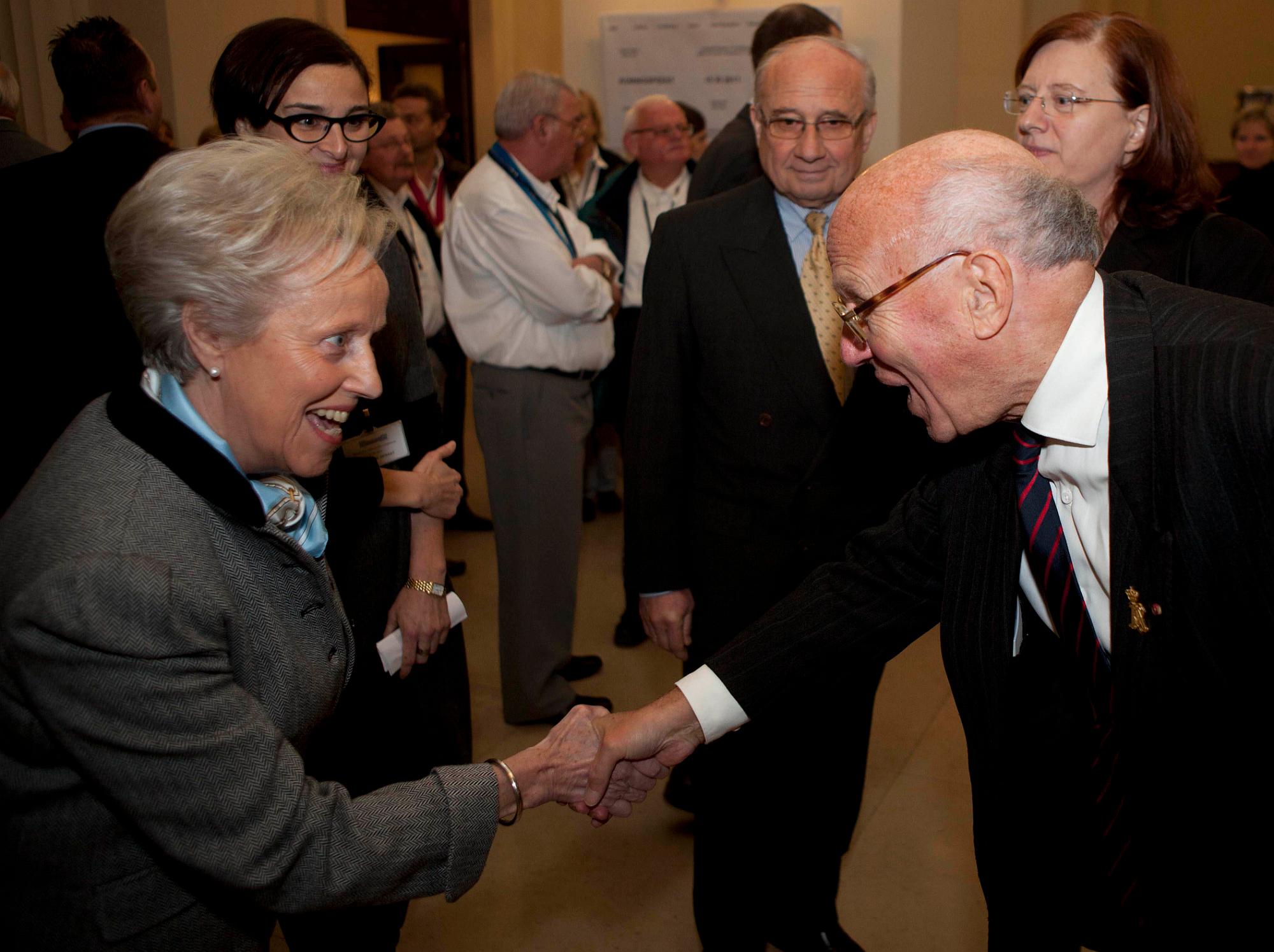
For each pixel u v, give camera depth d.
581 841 2.38
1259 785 0.95
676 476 1.86
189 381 0.94
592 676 3.19
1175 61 1.65
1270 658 0.91
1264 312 0.97
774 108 1.73
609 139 5.80
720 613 1.82
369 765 1.54
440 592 1.62
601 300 2.68
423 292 3.72
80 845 0.92
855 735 1.84
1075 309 0.99
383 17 6.04
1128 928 1.22
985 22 5.41
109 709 0.84
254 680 0.98
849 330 1.10
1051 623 1.20
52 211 1.65
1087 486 1.05
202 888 0.98
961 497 1.20
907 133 5.22
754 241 1.76
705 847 1.88
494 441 2.73
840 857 1.93
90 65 1.97
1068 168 1.68
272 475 1.08
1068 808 1.26
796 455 1.76
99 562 0.83
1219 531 0.90
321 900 0.95
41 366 1.64
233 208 0.88
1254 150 4.68
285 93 1.49
